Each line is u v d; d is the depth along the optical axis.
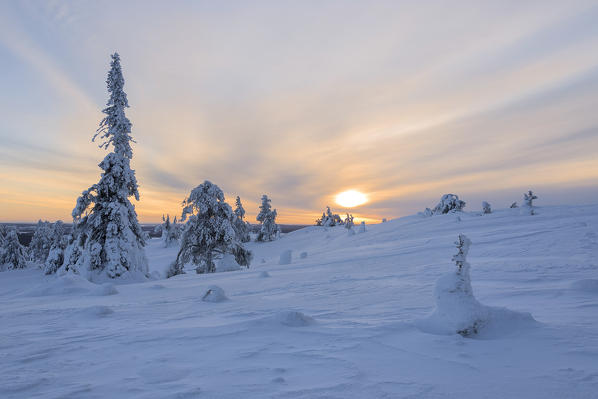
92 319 6.35
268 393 2.35
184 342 3.97
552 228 19.80
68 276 13.30
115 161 20.88
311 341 3.77
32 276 32.19
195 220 28.88
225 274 18.36
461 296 4.08
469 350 3.20
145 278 20.08
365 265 15.71
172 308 7.45
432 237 26.11
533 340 3.37
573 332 3.54
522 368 2.64
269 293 9.32
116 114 21.41
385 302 6.71
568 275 8.24
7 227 47.47
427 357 3.05
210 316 6.11
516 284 7.66
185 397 2.34
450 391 2.26
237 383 2.58
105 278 19.11
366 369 2.79
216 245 29.03
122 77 21.95
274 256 47.78
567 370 2.52
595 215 23.86
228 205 29.47
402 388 2.35
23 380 2.81
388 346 3.44
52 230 51.09
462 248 4.28
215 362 3.15
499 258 12.95
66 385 2.68
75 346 4.09
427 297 7.03
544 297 5.98
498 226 25.89
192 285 13.04
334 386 2.43
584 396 2.06
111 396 2.41
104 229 20.53
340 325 4.57
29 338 4.68
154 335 4.44
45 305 9.15
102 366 3.20
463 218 34.59
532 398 2.09
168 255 52.06
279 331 4.28
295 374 2.74
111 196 21.09
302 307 6.54
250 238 69.12
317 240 56.97
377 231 40.22
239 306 7.22
